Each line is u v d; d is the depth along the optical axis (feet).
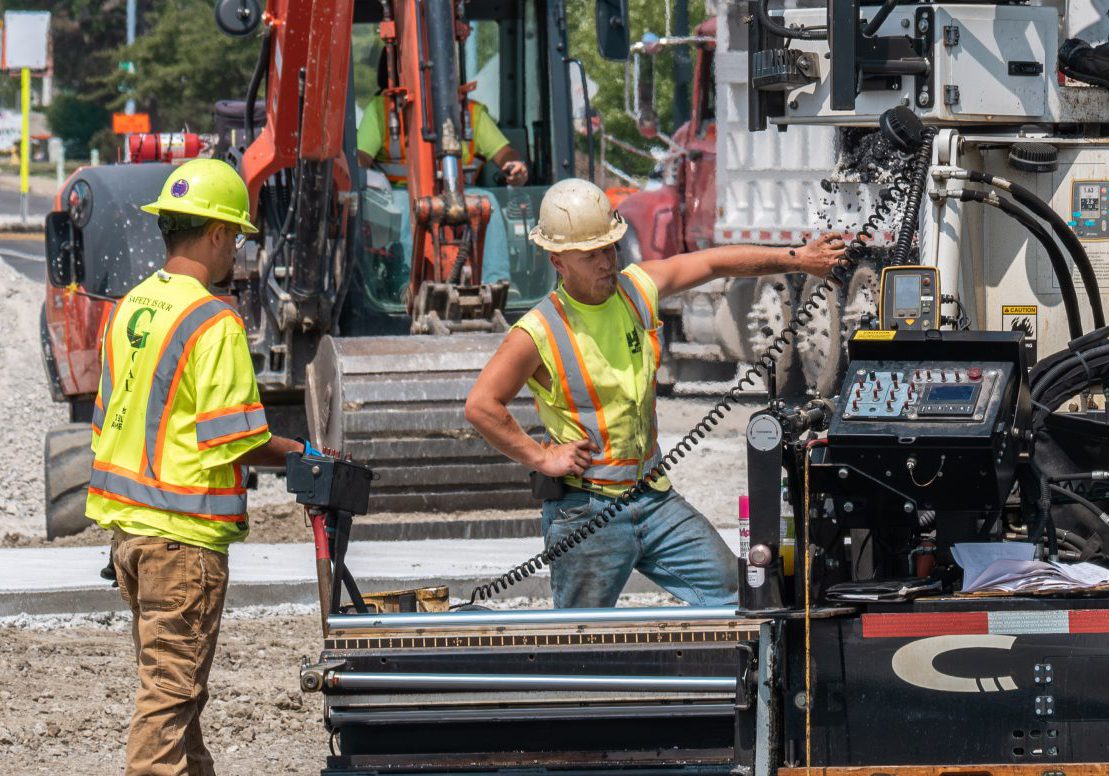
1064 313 36.01
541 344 31.07
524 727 29.55
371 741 29.84
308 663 29.76
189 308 30.19
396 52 63.05
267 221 63.67
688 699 28.89
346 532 30.17
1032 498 28.17
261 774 35.83
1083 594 25.09
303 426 66.80
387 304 66.28
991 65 35.47
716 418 32.24
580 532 31.40
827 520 26.35
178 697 29.81
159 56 280.10
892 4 33.60
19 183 275.80
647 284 32.17
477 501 58.70
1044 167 35.81
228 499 30.32
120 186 64.23
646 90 102.58
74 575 53.31
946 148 33.65
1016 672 25.09
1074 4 39.55
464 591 50.19
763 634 25.77
